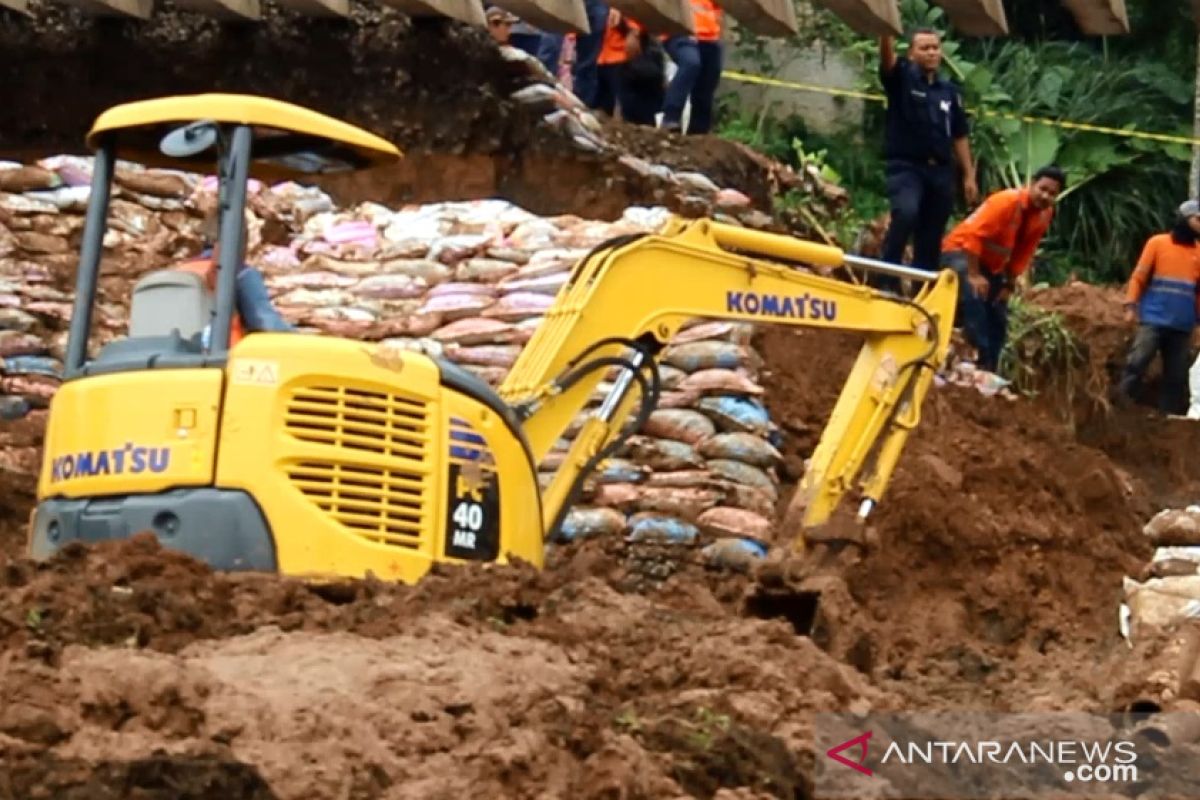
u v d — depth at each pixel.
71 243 15.36
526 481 10.88
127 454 10.16
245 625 9.35
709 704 8.70
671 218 12.66
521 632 9.71
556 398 12.00
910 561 15.20
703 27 20.22
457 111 18.17
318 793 7.57
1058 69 27.47
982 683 11.69
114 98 18.77
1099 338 22.86
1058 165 26.88
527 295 14.59
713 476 14.13
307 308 14.76
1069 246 27.20
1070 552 15.88
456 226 15.24
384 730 8.10
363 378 10.25
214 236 10.92
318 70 18.44
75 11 18.75
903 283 19.28
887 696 9.62
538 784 7.79
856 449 13.41
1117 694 10.17
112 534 10.12
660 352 12.58
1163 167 27.39
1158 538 12.86
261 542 9.98
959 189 23.03
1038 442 17.64
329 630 9.34
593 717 8.34
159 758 7.55
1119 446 21.27
